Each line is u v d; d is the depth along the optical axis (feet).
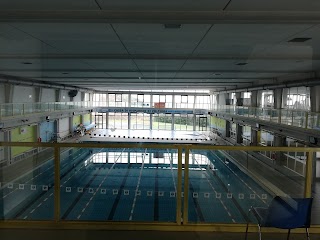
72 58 22.68
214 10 9.53
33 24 11.50
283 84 38.83
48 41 15.83
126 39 15.23
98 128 98.17
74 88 74.23
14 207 15.34
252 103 55.72
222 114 73.82
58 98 66.69
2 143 8.84
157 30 12.89
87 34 13.89
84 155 26.89
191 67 28.84
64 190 21.58
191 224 8.55
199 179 22.68
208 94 97.66
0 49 18.76
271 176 25.04
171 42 16.06
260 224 7.11
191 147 8.79
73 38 14.93
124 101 99.66
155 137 75.46
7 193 17.49
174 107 97.66
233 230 8.43
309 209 6.96
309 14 9.80
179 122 98.12
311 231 8.31
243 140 57.41
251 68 28.96
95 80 49.60
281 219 6.91
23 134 43.93
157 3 8.82
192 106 97.91
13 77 40.47
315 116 28.32
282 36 13.61
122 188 23.73
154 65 27.63
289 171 24.17
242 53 19.52
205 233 8.30
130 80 48.78
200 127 97.66
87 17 10.34
